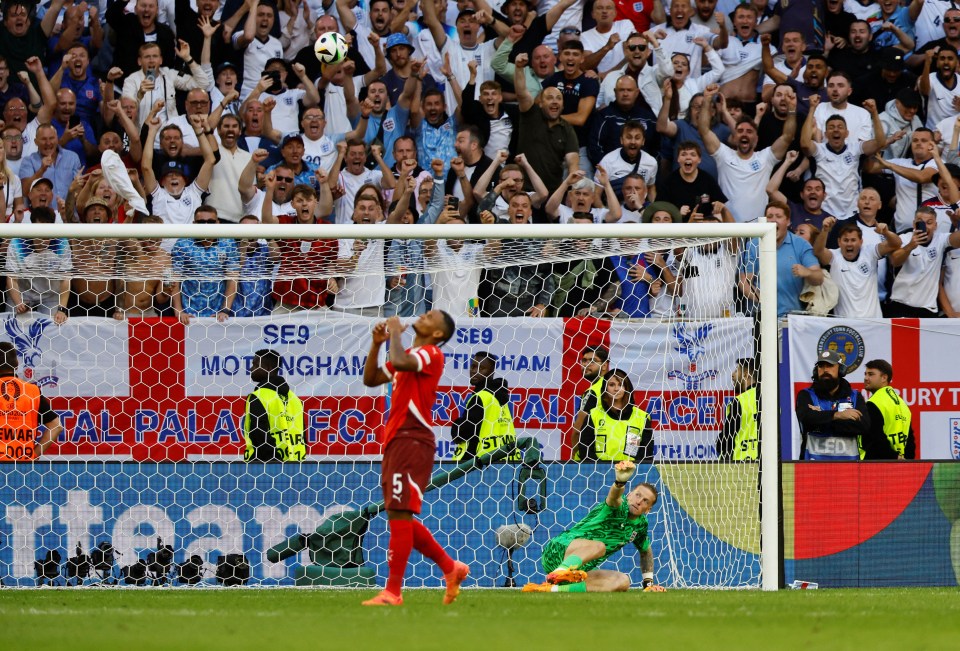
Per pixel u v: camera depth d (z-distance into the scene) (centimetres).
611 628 1858
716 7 5675
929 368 4316
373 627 1852
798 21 5506
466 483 3606
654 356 3984
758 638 1725
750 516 3606
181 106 5275
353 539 3562
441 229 3478
